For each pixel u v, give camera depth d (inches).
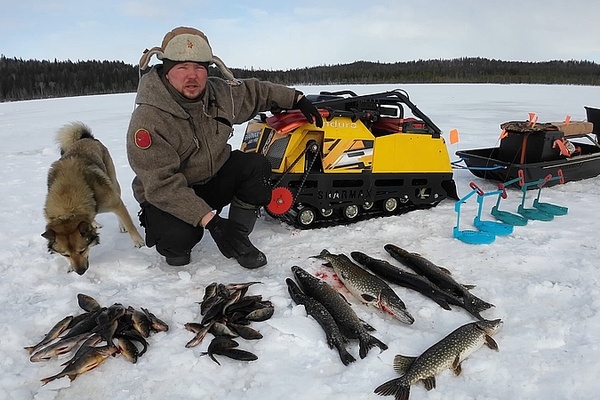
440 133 181.3
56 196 140.9
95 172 152.1
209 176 138.0
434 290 119.3
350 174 163.9
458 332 98.6
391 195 174.7
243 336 103.3
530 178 205.0
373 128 182.2
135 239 158.1
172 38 120.0
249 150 174.6
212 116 132.3
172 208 122.8
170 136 123.6
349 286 120.8
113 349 97.9
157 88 122.2
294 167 156.9
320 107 162.2
